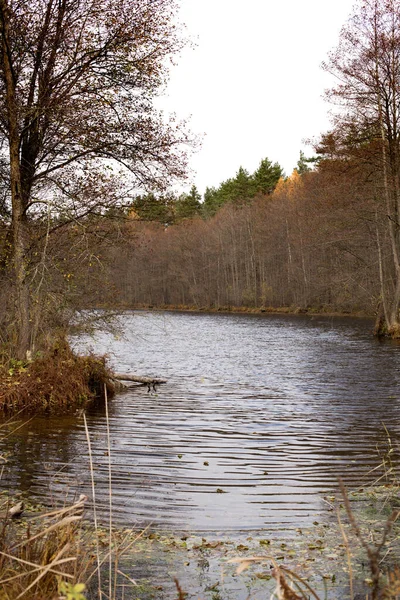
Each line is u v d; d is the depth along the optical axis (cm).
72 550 423
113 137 1494
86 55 1443
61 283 1530
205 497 722
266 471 837
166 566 523
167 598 459
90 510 667
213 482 784
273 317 5509
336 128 3095
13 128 1392
